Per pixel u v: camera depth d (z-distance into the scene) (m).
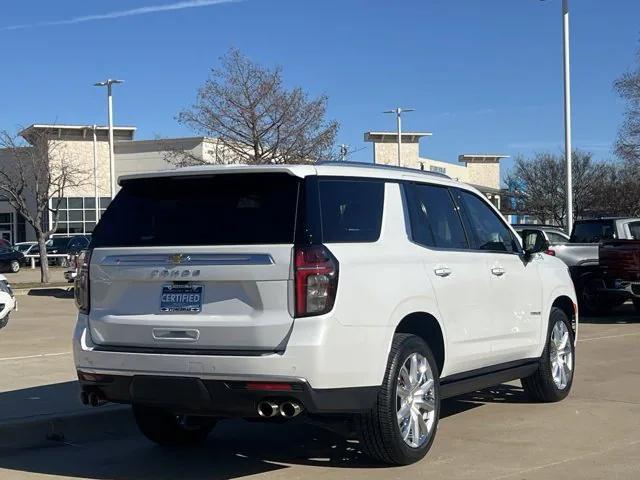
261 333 5.40
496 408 8.38
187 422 7.11
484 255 7.33
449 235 7.03
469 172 69.12
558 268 8.80
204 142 26.73
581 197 49.03
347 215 5.92
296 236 5.49
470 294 6.97
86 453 7.12
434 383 6.41
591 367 10.77
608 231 18.36
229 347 5.50
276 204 5.66
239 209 5.76
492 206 7.93
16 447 7.33
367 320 5.68
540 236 8.05
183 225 5.86
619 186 44.78
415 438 6.23
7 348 12.48
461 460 6.44
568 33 23.58
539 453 6.62
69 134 49.12
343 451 6.88
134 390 5.77
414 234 6.52
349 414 5.84
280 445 7.20
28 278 34.00
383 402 5.88
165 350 5.68
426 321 6.48
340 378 5.50
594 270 16.91
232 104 23.67
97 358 5.90
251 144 23.86
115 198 6.30
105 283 6.00
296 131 23.66
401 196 6.52
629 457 6.45
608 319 16.70
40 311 19.59
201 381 5.50
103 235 6.15
